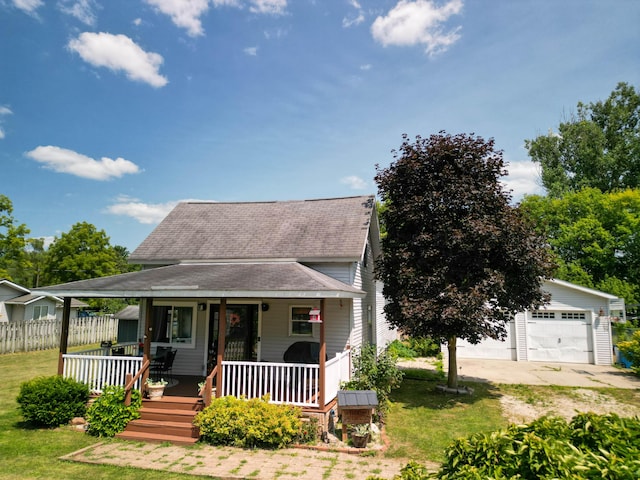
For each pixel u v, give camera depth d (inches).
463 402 524.7
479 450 138.5
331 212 672.4
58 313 1350.9
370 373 458.0
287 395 404.2
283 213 693.9
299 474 307.1
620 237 1160.8
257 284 415.8
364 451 350.9
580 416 153.1
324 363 402.0
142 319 595.5
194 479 298.4
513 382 631.8
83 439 385.1
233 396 399.2
